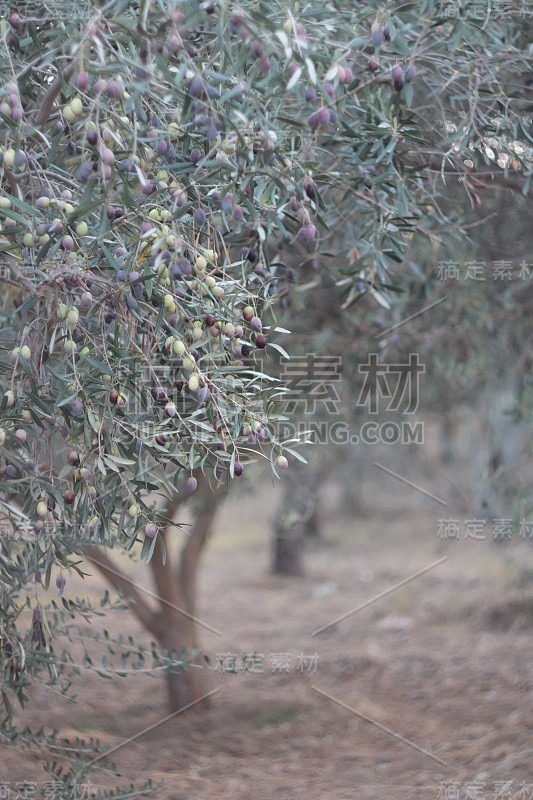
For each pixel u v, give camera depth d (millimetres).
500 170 3230
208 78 1992
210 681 6645
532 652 7289
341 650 8039
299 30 1993
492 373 5281
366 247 3014
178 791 4332
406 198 2574
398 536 14109
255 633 8859
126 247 2131
